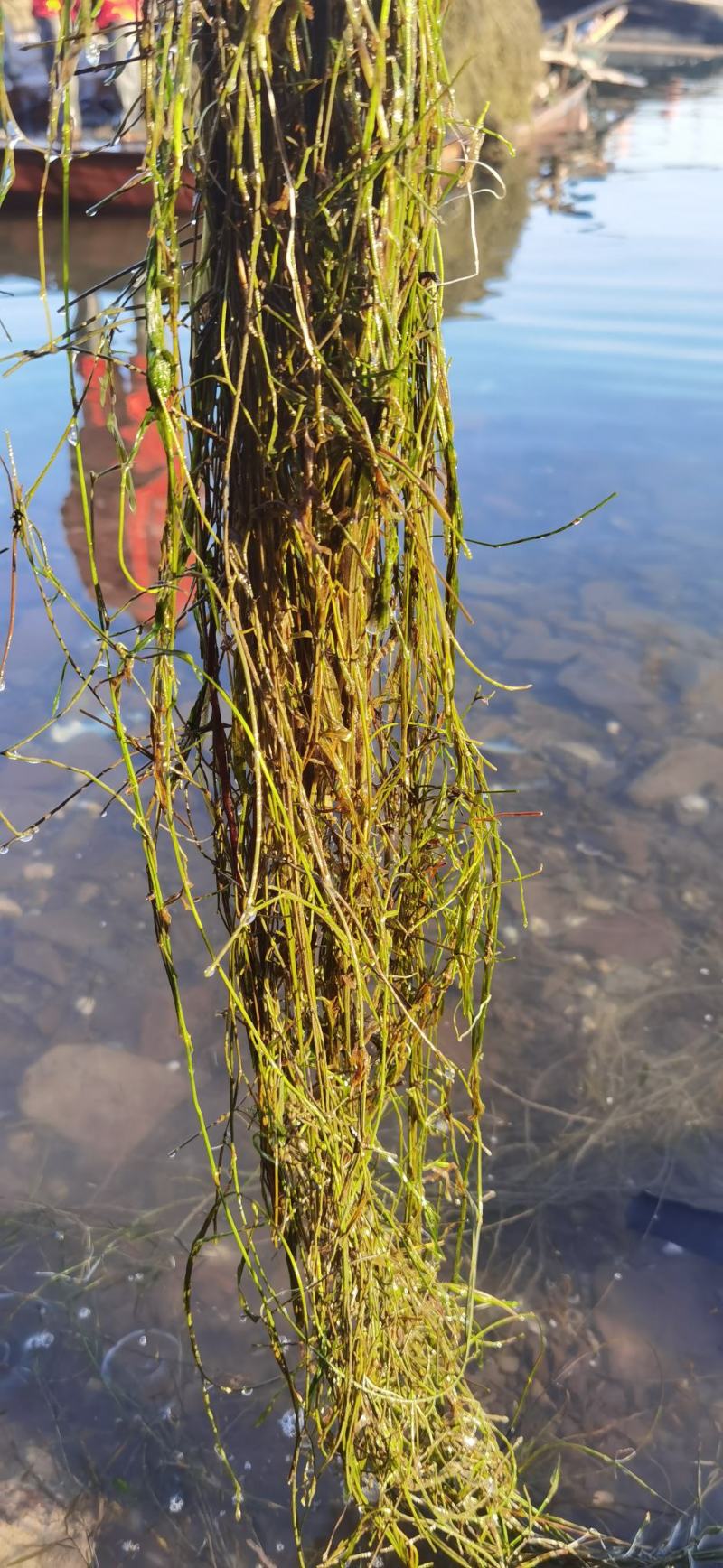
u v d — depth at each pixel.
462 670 4.20
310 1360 1.71
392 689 1.51
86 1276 2.27
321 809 1.45
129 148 8.80
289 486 1.32
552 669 4.19
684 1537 1.85
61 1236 2.34
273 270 1.23
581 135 15.16
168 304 1.20
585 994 2.87
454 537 1.44
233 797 1.51
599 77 18.66
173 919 3.13
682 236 9.63
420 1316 1.71
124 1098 2.65
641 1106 2.59
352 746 1.45
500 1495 1.81
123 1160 2.51
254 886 1.35
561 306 7.77
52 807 3.51
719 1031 2.77
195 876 3.29
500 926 3.07
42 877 3.26
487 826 1.67
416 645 1.49
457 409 6.30
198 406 1.36
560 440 5.94
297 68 1.20
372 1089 1.67
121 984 2.93
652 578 4.77
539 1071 2.68
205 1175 2.49
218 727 1.44
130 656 1.34
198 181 1.26
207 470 1.39
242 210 1.24
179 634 4.31
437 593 1.45
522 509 5.30
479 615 4.54
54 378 6.38
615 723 3.88
